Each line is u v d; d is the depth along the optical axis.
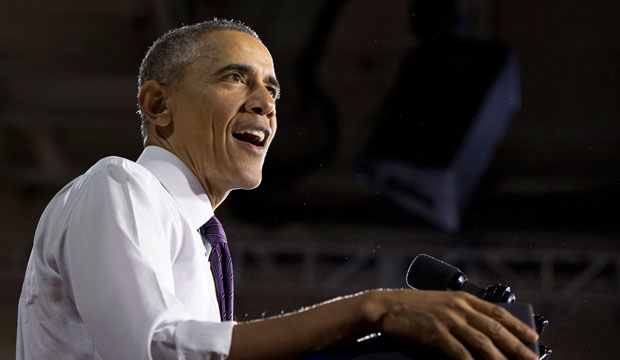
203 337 1.47
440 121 8.34
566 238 13.69
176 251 1.87
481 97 8.23
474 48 8.34
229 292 2.16
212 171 2.29
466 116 8.26
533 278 13.64
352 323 1.45
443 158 8.34
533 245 13.66
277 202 14.18
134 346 1.49
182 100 2.31
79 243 1.66
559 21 10.80
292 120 11.97
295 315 1.49
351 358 1.44
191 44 2.36
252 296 14.36
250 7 10.62
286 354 1.46
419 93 8.41
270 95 2.33
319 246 14.31
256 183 2.32
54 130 14.38
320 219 14.37
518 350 1.34
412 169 8.57
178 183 2.21
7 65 12.81
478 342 1.35
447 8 8.43
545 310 13.52
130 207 1.71
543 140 13.17
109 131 14.45
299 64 11.36
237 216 14.37
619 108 12.27
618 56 11.33
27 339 1.84
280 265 14.53
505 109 8.48
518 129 13.00
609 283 13.62
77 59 12.62
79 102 13.68
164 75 2.35
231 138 2.28
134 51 12.33
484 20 10.32
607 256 13.50
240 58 2.32
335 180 14.02
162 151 2.29
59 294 1.78
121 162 1.82
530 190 13.58
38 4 11.62
